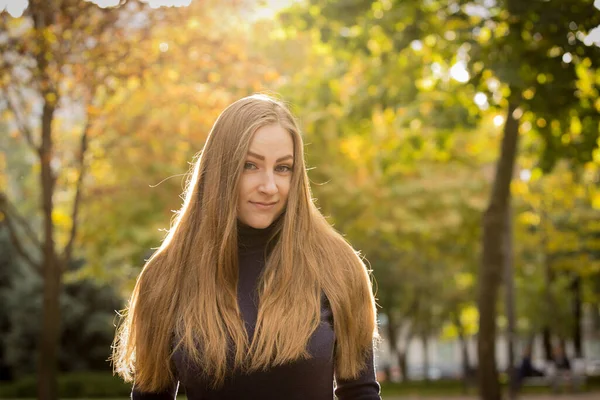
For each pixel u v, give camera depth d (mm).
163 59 10031
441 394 24953
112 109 10977
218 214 2600
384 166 13625
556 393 23750
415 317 34062
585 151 9531
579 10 7391
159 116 11375
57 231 16406
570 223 22781
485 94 8680
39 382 11836
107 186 13414
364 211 15781
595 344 62375
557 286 31062
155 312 2633
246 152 2568
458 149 15891
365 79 10961
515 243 20984
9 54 9203
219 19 10766
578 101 8031
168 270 2668
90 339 27578
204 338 2492
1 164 14516
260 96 2709
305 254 2602
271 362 2447
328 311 2582
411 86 10523
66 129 12273
